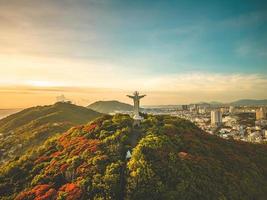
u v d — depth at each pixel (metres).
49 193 55.50
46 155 72.19
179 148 72.56
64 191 55.16
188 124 91.31
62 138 78.50
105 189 55.03
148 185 56.12
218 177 67.00
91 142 69.50
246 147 95.94
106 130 75.88
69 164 62.66
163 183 57.72
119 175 57.88
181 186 58.25
